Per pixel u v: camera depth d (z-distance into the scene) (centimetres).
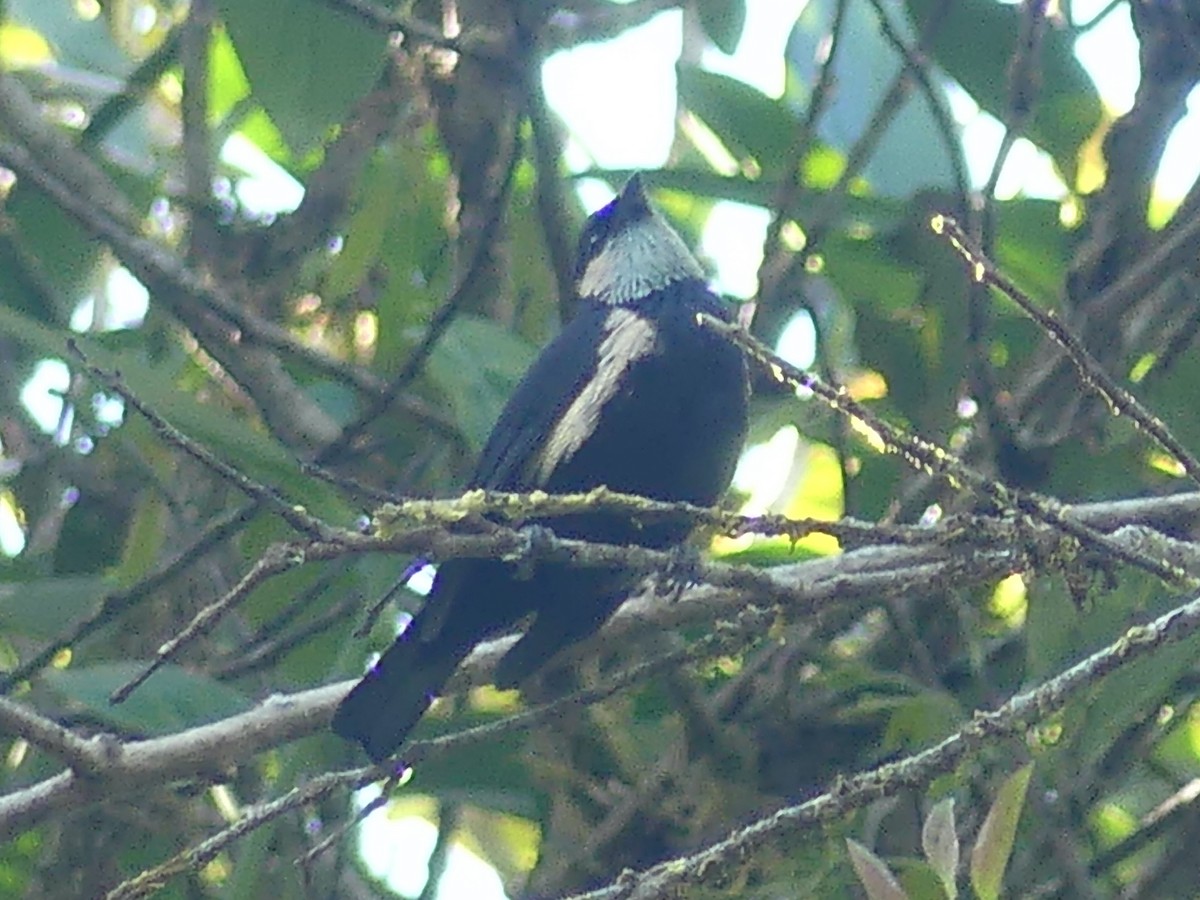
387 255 1081
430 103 1059
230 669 995
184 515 1063
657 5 1055
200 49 1069
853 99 1100
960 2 1062
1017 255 1088
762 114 1093
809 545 1025
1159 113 1045
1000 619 1055
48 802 776
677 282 956
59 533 1112
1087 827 986
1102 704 880
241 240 1105
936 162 1075
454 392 968
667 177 1033
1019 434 962
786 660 1008
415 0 1117
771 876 873
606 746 1021
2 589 973
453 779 989
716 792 987
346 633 980
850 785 651
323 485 930
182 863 723
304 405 1059
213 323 1041
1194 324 1030
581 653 920
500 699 1059
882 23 977
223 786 1022
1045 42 1037
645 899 657
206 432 920
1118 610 884
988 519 668
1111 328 1019
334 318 1134
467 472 1060
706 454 912
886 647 1055
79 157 1098
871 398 1045
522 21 955
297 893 980
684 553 896
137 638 1055
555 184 981
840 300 1111
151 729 880
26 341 922
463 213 1059
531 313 1095
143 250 983
